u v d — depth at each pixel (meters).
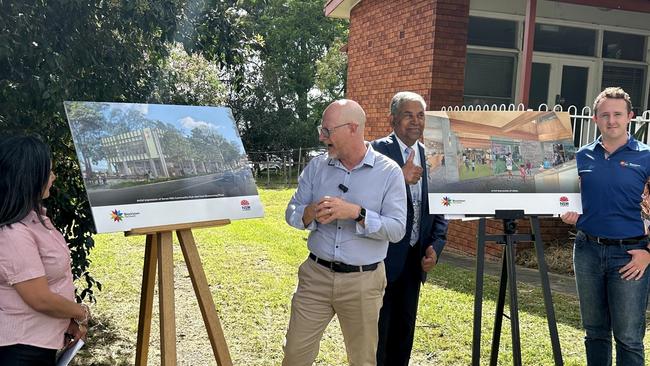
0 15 3.21
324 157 3.25
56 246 2.55
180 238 2.97
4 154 2.42
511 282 3.39
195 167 3.07
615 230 3.44
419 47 9.05
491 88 9.71
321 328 3.15
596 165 3.51
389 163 3.08
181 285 6.57
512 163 3.44
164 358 2.80
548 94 10.04
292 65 27.94
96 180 2.73
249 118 26.38
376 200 3.03
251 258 7.89
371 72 10.79
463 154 3.40
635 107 10.58
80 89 3.81
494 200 3.37
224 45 4.28
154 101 4.38
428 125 3.43
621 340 3.48
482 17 9.52
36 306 2.44
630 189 3.41
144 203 2.83
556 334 3.36
